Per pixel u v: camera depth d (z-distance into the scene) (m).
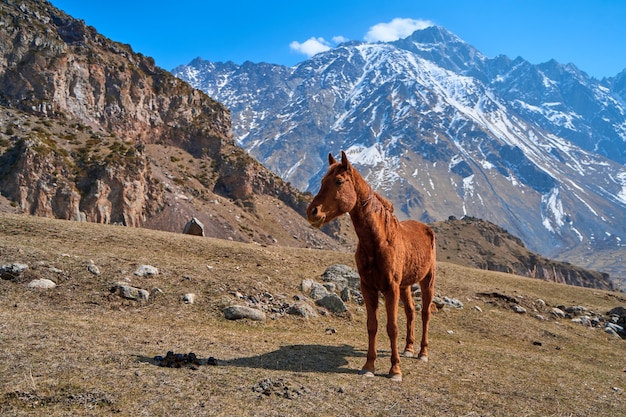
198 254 23.84
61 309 14.45
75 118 158.12
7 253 17.78
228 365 9.56
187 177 175.25
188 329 13.34
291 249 31.28
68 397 7.08
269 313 17.34
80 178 128.62
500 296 27.31
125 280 17.41
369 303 10.54
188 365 9.12
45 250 18.94
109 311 14.94
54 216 119.69
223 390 8.01
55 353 8.85
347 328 17.62
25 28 157.75
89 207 125.75
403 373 10.73
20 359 8.34
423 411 8.19
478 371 11.77
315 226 9.38
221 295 17.83
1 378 7.47
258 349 11.50
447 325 20.89
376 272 10.23
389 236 10.26
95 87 172.12
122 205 132.25
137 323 13.34
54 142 134.62
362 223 10.04
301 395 8.22
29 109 145.88
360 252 10.32
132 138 179.62
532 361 14.24
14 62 151.88
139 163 141.00
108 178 130.62
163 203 146.62
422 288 13.19
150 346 10.36
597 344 21.98
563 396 10.29
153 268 18.72
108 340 10.34
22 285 15.79
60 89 157.38
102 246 21.81
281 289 20.28
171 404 7.23
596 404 10.01
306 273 23.95
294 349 11.98
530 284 37.38
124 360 8.94
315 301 19.94
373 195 10.23
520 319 23.95
